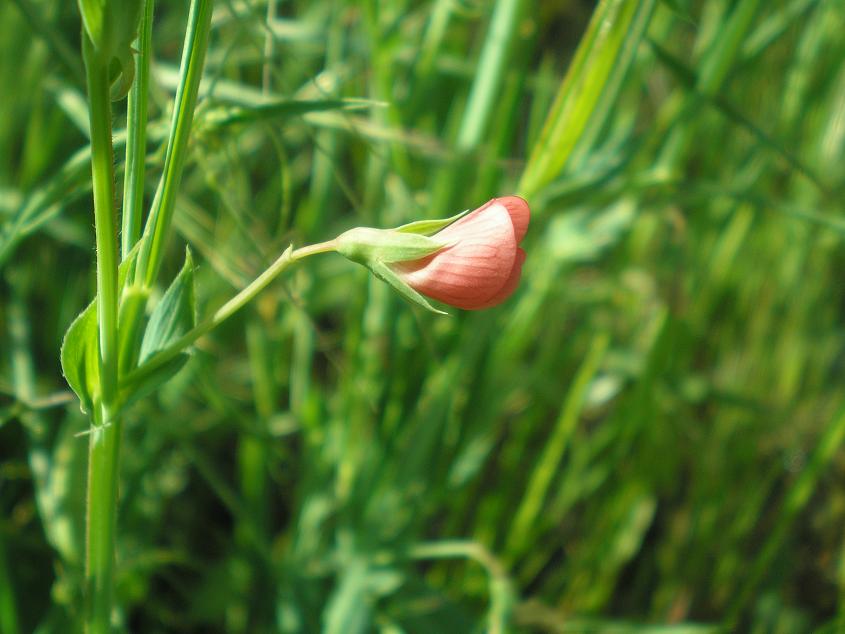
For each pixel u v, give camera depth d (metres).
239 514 0.18
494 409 0.20
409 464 0.18
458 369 0.17
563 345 0.25
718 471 0.23
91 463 0.12
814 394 0.25
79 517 0.16
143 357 0.12
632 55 0.16
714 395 0.21
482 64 0.16
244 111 0.13
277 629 0.18
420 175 0.20
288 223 0.22
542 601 0.21
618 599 0.23
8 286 0.20
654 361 0.19
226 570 0.19
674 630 0.18
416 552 0.17
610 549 0.21
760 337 0.25
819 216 0.16
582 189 0.16
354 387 0.19
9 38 0.19
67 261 0.21
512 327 0.20
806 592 0.23
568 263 0.19
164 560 0.18
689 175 0.25
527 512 0.20
